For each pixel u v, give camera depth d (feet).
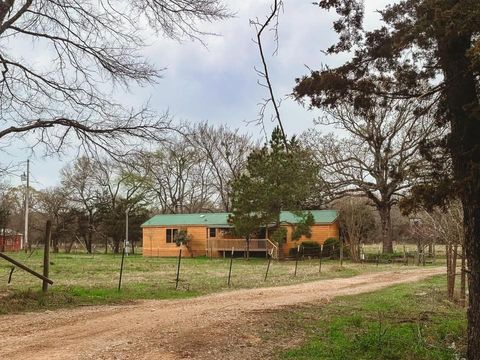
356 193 138.72
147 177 51.96
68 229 208.74
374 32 29.12
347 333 33.22
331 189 137.18
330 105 29.91
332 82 28.84
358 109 30.17
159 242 175.32
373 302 49.88
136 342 28.94
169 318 37.29
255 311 41.65
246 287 63.82
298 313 41.29
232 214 140.56
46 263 47.44
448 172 26.63
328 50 29.81
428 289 63.77
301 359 26.30
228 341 30.19
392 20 28.86
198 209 217.15
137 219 200.64
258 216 133.49
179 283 65.16
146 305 44.75
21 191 206.59
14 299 42.68
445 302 51.39
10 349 26.86
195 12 43.34
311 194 133.28
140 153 48.47
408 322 38.24
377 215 179.32
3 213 189.57
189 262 128.77
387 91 29.63
